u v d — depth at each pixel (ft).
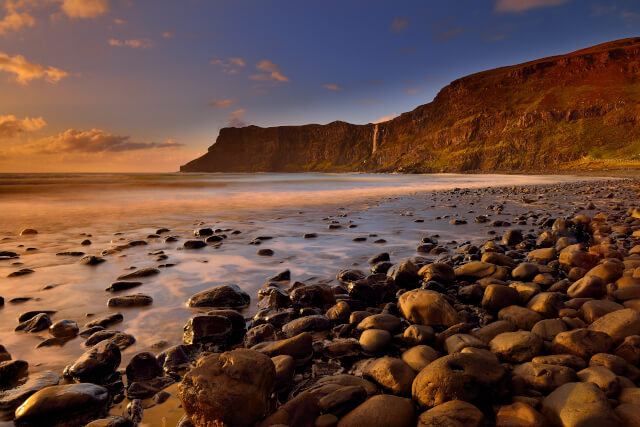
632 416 6.03
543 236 23.84
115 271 18.53
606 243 21.75
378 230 31.14
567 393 6.60
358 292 14.08
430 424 6.20
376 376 8.19
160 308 13.39
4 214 44.68
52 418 6.94
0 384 8.29
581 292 12.82
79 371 8.35
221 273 18.19
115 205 56.39
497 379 7.18
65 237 28.78
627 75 513.45
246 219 39.58
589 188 82.17
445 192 87.20
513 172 406.62
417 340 10.27
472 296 13.92
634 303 11.25
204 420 6.48
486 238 26.99
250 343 10.50
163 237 28.68
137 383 8.30
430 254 22.16
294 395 7.97
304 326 11.37
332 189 103.65
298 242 26.12
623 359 7.97
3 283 16.42
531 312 11.49
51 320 12.05
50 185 117.60
